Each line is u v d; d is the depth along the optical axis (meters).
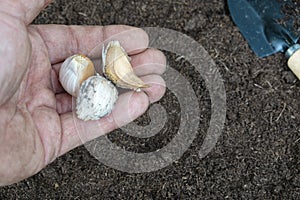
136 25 0.38
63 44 0.33
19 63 0.28
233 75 0.37
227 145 0.36
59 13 0.38
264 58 0.37
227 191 0.35
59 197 0.36
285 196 0.35
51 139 0.30
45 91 0.31
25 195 0.36
